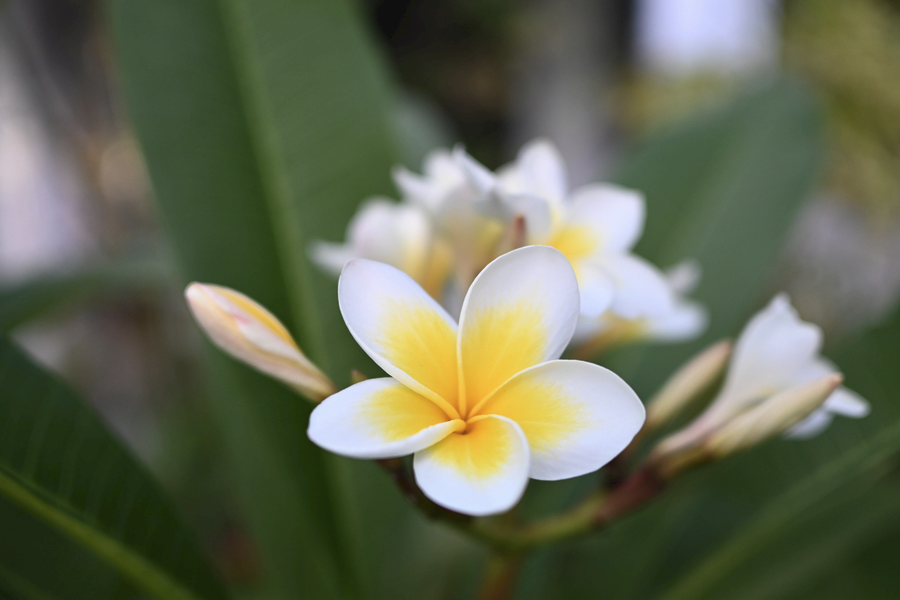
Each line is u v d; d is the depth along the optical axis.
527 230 0.33
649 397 0.45
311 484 0.39
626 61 1.63
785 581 0.42
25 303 0.51
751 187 0.51
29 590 0.36
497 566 0.34
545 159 0.36
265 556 0.40
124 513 0.33
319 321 0.42
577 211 0.35
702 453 0.32
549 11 1.70
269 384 0.39
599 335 0.38
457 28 1.92
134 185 0.94
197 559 0.34
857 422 0.38
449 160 0.37
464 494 0.26
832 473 0.38
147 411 0.97
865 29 1.05
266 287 0.41
